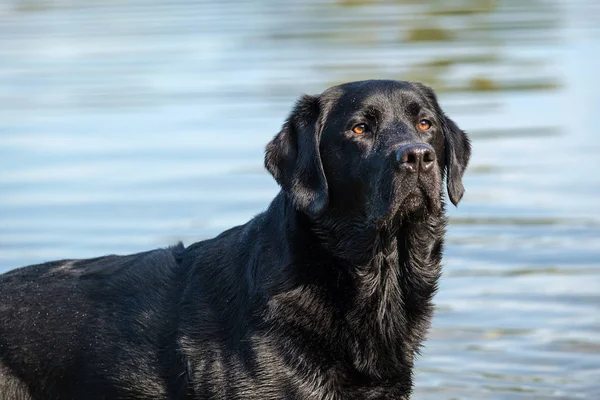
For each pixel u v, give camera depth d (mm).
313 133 8242
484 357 11180
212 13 33844
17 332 8922
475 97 22281
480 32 29391
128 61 26781
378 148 8023
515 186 16688
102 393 8680
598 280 13086
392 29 29984
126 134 20344
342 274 8164
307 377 8055
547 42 27891
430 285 8500
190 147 19281
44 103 22984
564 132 19609
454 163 8562
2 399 8898
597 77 23672
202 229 15062
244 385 8094
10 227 15375
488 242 14398
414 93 8359
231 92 22953
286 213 8281
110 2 37000
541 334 11680
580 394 10312
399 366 8359
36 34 31219
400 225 8188
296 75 24188
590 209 15539
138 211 15922
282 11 33812
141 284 8875
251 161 18281
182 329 8453
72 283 9109
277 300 8094
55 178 17797
